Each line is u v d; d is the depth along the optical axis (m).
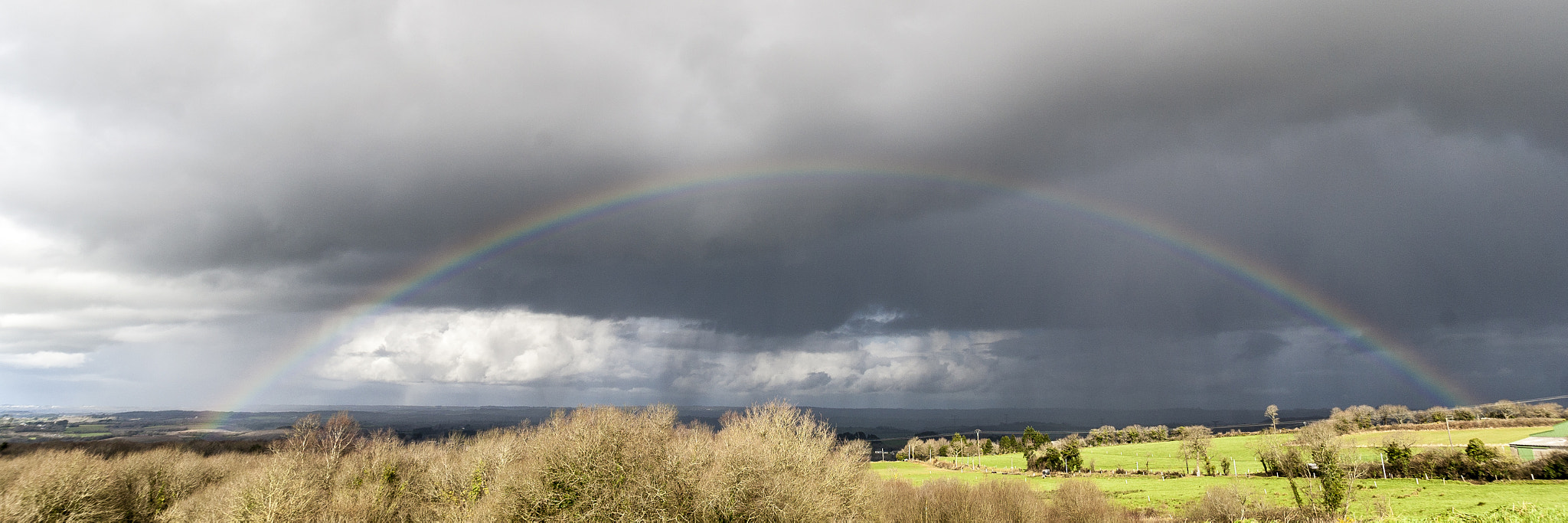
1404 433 139.00
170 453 101.75
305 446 83.56
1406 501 78.88
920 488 99.19
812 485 60.97
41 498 75.81
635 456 58.47
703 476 58.66
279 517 67.19
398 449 91.25
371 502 74.38
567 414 67.62
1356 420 169.12
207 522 70.81
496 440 82.69
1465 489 84.00
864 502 68.69
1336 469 75.75
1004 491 97.69
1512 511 54.25
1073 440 153.25
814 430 72.06
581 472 56.91
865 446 74.69
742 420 72.62
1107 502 98.19
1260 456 118.19
